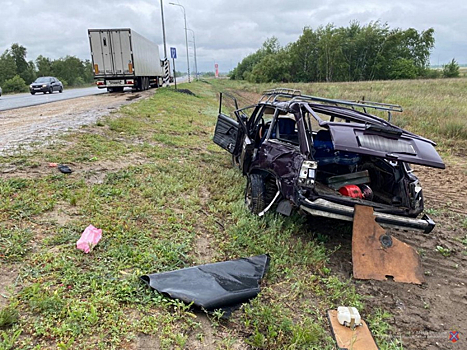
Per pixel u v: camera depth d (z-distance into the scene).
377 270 4.14
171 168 7.18
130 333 2.77
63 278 3.27
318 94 27.31
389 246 4.27
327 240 4.99
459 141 11.84
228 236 4.69
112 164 6.92
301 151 4.54
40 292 3.03
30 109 14.49
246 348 2.85
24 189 5.12
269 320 3.13
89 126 9.83
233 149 7.20
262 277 3.80
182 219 4.94
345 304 3.62
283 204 4.74
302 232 5.11
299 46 78.81
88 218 4.53
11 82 46.25
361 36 74.50
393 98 22.56
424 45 81.69
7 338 2.48
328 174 5.41
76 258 3.63
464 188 7.70
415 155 4.15
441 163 4.11
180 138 10.29
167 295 3.22
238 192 6.22
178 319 3.02
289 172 4.62
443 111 15.84
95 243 3.86
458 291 4.02
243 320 3.16
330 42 73.06
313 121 5.07
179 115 14.55
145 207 5.08
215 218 5.15
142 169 6.82
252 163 5.78
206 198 5.95
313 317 3.37
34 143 7.51
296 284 3.78
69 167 6.35
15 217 4.26
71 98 21.72
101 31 24.03
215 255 4.20
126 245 3.94
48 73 83.31
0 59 70.19
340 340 3.06
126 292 3.20
